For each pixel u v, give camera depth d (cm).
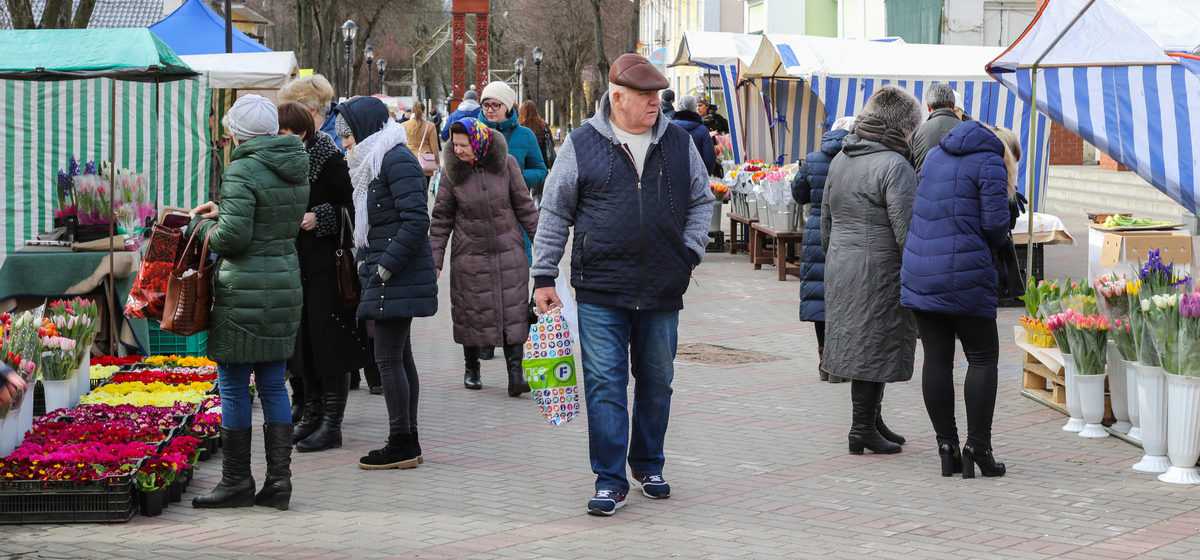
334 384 747
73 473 584
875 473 680
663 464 639
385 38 7012
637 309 599
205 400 775
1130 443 738
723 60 2344
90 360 891
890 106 697
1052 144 2952
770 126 1992
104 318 930
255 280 591
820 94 1773
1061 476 669
